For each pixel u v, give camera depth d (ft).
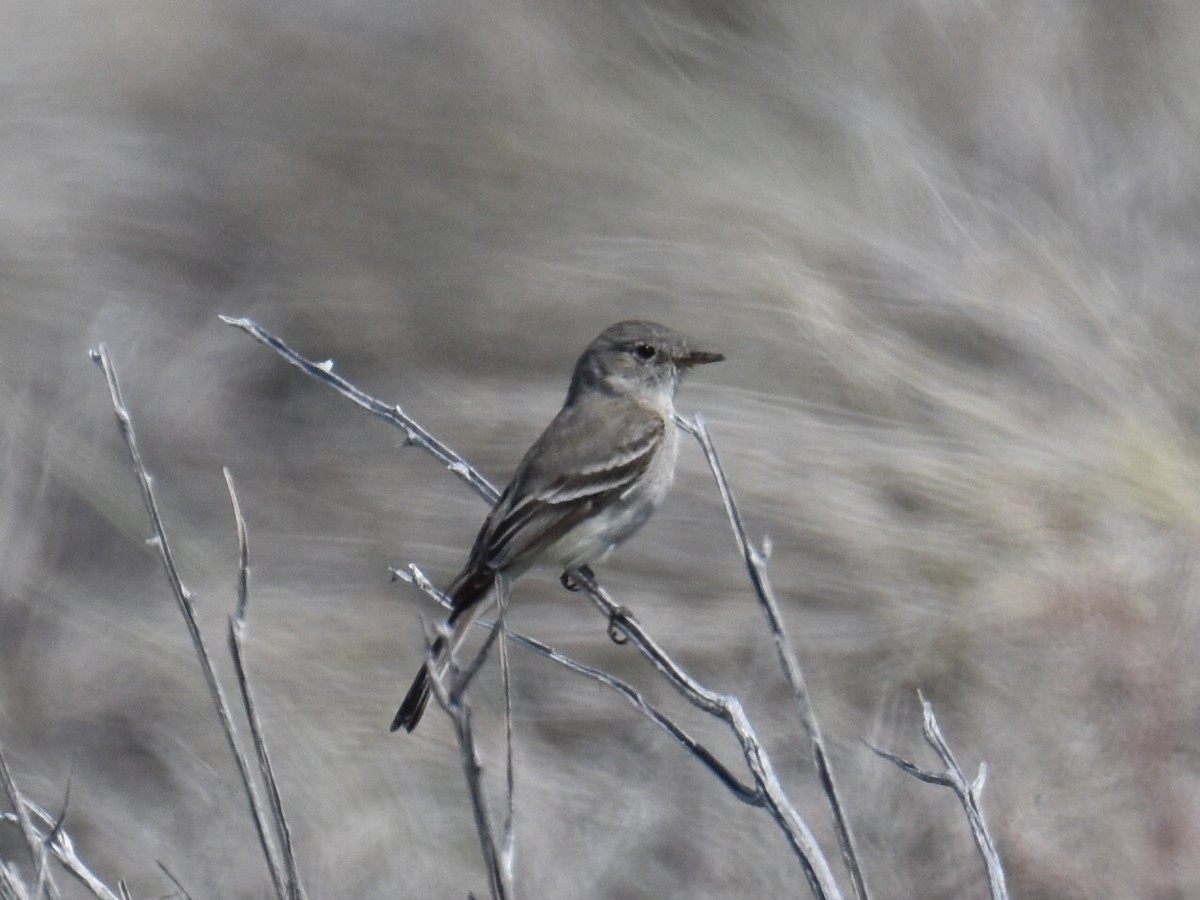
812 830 38.24
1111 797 36.19
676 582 43.60
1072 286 46.98
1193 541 39.19
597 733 42.32
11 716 44.88
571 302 50.57
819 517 42.75
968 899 36.06
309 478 50.88
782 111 52.75
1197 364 45.01
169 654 45.60
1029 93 54.13
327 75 60.90
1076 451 42.50
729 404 44.68
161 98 63.57
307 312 55.83
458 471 29.45
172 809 42.50
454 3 59.21
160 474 52.34
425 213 55.36
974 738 38.04
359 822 40.45
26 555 49.19
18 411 53.21
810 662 41.55
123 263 59.62
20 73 63.98
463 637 30.91
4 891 22.85
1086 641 37.81
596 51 56.18
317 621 45.78
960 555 41.06
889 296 46.73
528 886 39.32
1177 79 54.08
